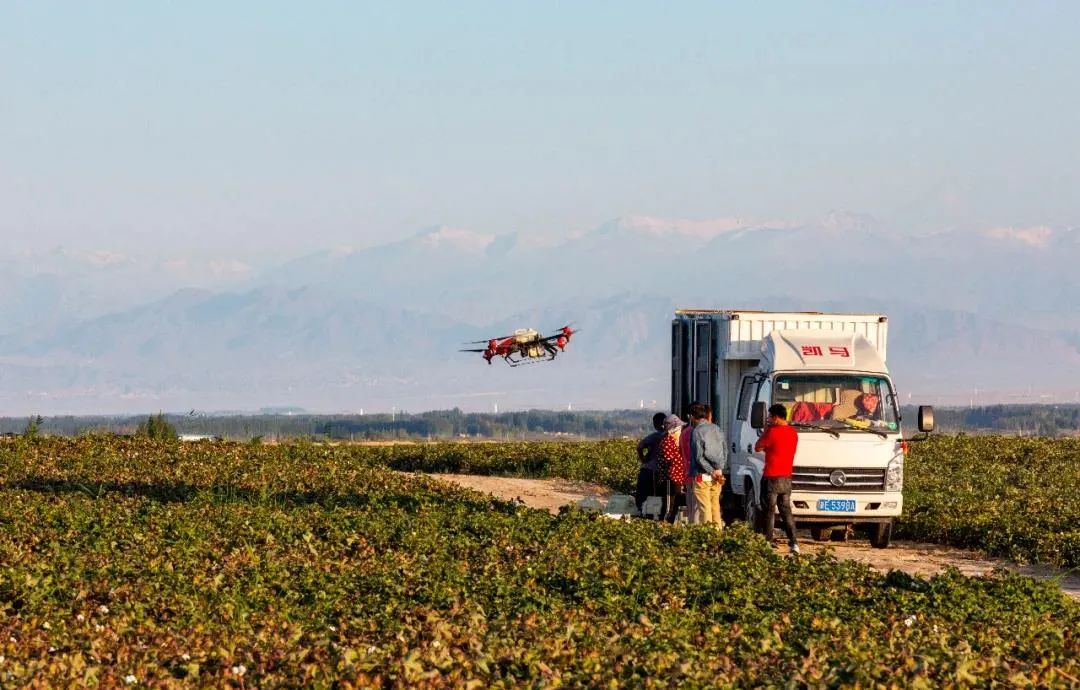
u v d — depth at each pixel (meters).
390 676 30.17
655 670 30.62
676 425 70.06
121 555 46.34
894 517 69.88
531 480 109.62
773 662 33.03
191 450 98.94
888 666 31.95
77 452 94.69
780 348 70.94
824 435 68.38
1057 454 122.88
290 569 45.28
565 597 42.00
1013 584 45.91
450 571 44.41
